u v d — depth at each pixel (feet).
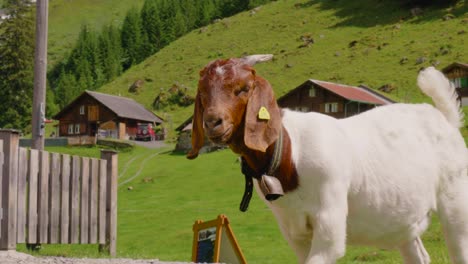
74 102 339.16
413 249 25.00
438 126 23.67
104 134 331.77
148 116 348.38
